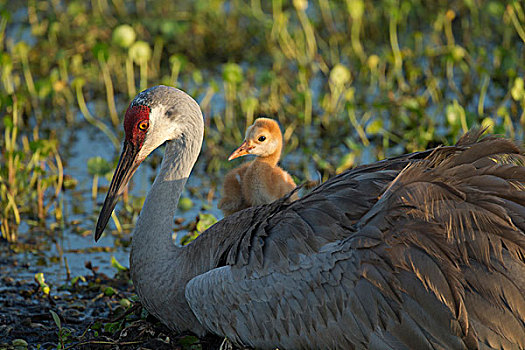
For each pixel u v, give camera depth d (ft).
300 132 52.60
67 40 67.72
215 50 67.92
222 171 48.19
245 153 38.34
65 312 33.94
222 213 42.88
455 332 23.54
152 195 30.25
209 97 55.06
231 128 52.60
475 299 23.71
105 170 42.96
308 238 25.76
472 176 24.99
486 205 24.25
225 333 27.94
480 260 23.86
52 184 46.09
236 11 72.79
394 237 24.38
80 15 70.79
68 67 62.59
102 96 59.77
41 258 38.99
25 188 44.09
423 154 28.55
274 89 55.88
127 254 39.50
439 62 61.82
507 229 23.94
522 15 59.88
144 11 74.38
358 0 61.72
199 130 30.60
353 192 26.32
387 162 28.09
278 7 65.31
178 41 68.64
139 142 30.22
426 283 23.77
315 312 25.49
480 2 69.41
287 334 26.30
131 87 57.36
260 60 65.77
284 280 26.00
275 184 37.58
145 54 55.06
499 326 23.58
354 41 63.00
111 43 63.98
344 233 25.57
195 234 36.81
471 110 54.49
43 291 34.88
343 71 52.47
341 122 53.31
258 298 26.55
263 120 38.58
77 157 49.85
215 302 27.66
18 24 72.38
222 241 29.04
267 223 27.20
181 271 29.58
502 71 57.26
